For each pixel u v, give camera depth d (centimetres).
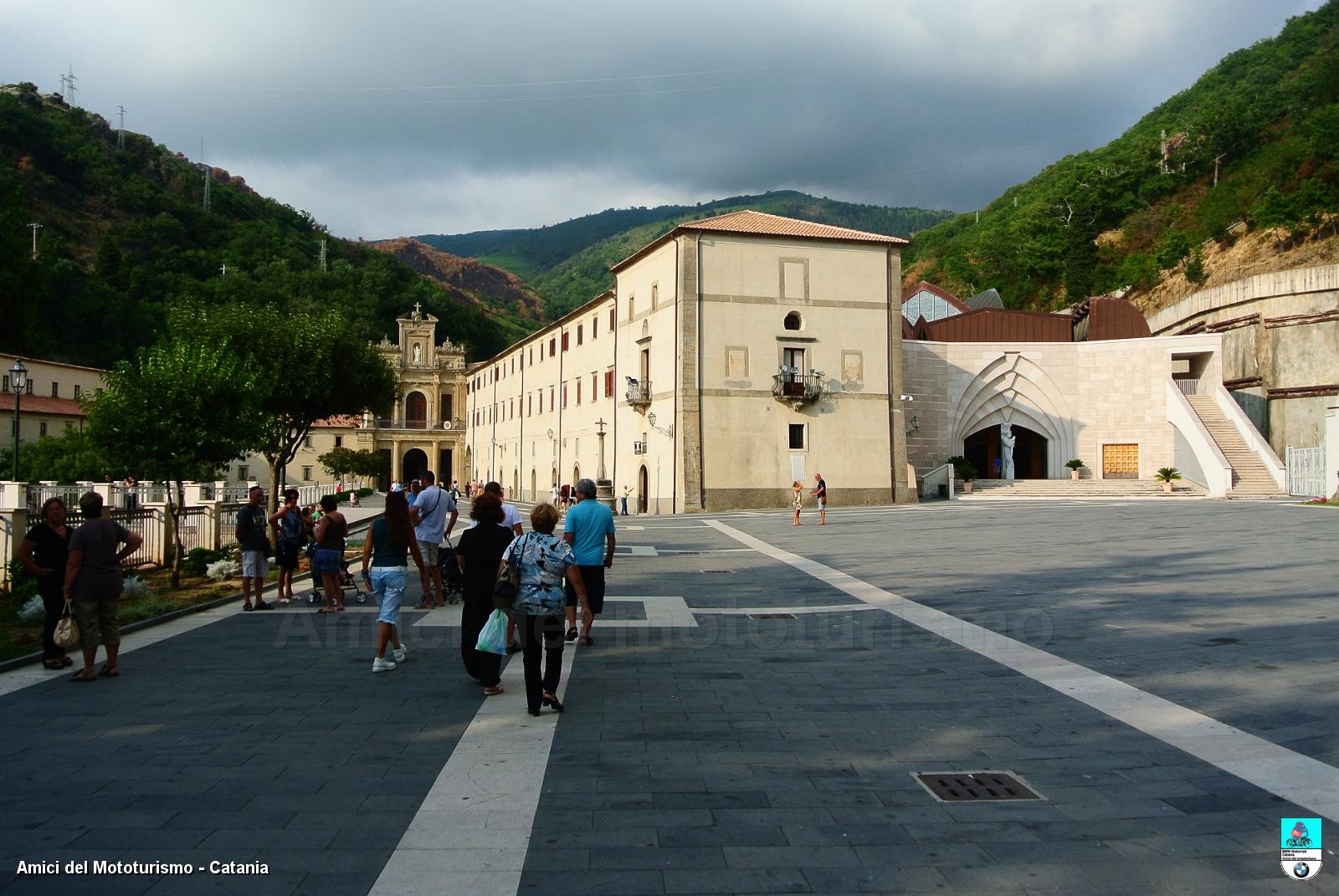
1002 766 668
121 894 464
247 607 1462
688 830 551
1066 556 2066
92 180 12669
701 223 4784
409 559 2100
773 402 4669
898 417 4878
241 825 557
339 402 3694
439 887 474
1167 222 9319
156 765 671
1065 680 923
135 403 1906
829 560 2159
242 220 14962
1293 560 1842
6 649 1102
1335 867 499
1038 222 10269
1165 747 705
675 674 973
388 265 14588
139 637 1221
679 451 4531
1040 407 5497
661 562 2141
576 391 6303
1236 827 554
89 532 956
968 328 5806
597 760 682
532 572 814
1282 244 7112
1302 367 5300
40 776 648
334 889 471
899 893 471
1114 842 532
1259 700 822
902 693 887
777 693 891
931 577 1769
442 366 10900
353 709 832
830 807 588
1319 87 8788
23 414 6562
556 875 489
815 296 4769
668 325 4703
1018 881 484
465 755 698
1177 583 1580
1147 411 5306
